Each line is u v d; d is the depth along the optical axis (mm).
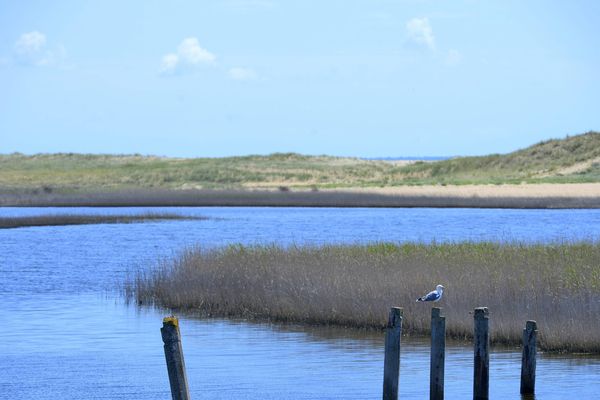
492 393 34094
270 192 195875
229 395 34938
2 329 47844
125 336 45969
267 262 56000
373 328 46094
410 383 36375
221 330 46812
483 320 30344
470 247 59781
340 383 36406
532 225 110750
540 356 39531
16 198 179000
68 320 50375
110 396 35094
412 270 50094
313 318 47969
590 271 47969
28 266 76000
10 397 35000
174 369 23016
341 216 136125
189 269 57656
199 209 160000
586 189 172875
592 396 33312
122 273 70562
